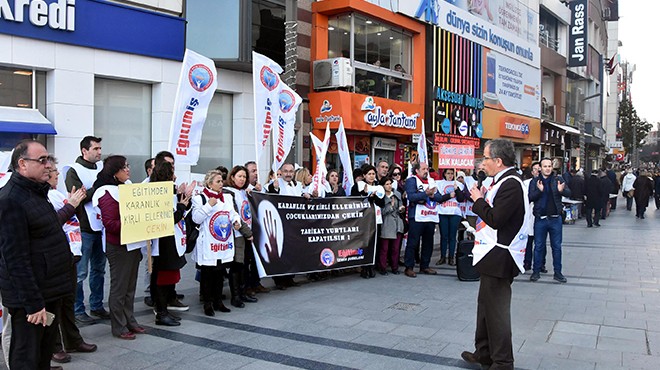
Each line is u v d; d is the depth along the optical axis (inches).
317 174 328.8
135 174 455.8
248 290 296.8
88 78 409.4
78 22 398.0
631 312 268.8
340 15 625.9
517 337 227.9
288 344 216.1
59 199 197.3
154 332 230.7
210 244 250.8
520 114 1036.5
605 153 1957.4
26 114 382.6
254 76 296.2
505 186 178.1
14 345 148.3
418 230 355.9
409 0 700.7
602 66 1686.8
